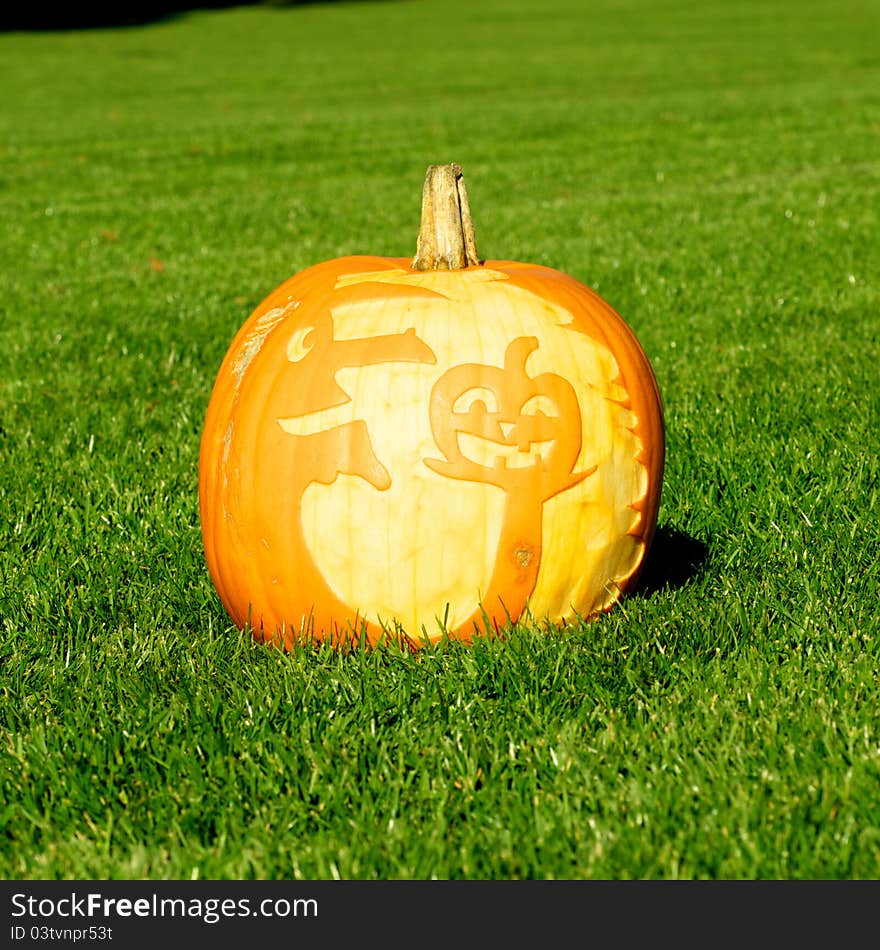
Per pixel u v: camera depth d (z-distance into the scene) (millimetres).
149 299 9047
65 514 4617
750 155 16047
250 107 25438
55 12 57469
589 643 3291
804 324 7520
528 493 3162
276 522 3242
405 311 3246
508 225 11766
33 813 2705
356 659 3232
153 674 3316
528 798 2680
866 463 4711
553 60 33719
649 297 8375
